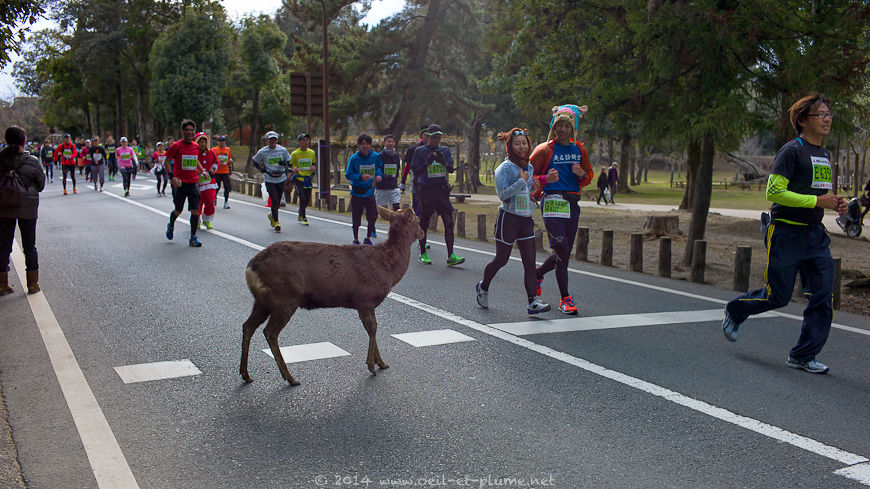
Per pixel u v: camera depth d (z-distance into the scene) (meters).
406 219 5.52
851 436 4.39
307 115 23.36
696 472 3.89
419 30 35.47
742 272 9.41
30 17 8.50
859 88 10.73
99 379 5.34
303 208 16.05
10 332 6.63
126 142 22.97
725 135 11.18
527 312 7.59
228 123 78.69
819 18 10.80
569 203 7.55
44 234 13.33
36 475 3.78
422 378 5.43
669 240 10.66
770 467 3.96
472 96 42.22
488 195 41.47
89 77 63.06
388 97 36.31
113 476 3.79
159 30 61.12
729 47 11.05
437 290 8.76
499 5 28.72
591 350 6.20
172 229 12.38
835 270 8.62
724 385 5.32
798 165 5.53
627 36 12.39
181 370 5.58
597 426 4.52
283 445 4.21
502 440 4.30
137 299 8.05
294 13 36.28
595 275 10.27
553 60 14.29
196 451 4.12
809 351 5.65
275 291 5.06
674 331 6.92
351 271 5.23
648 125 12.44
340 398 5.00
